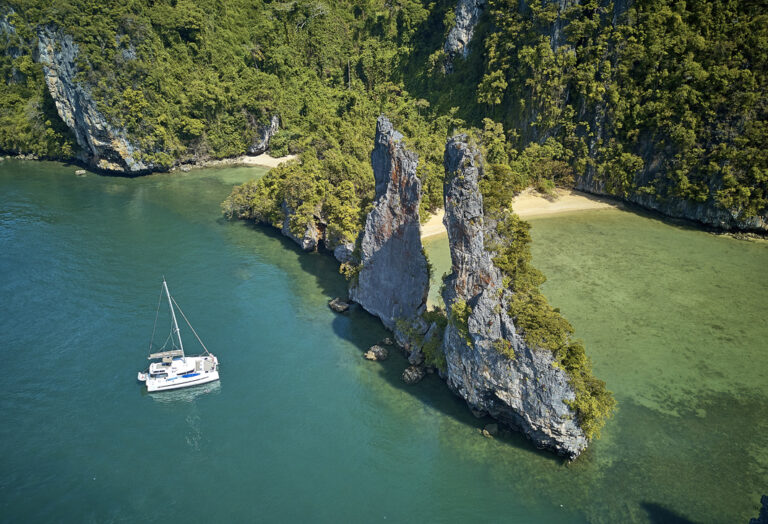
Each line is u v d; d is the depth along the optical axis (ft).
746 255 321.32
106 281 288.10
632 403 206.18
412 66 550.36
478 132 419.74
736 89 344.90
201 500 168.14
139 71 474.08
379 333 249.34
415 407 205.36
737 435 191.31
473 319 184.75
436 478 175.94
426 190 368.89
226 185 459.73
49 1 504.84
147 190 442.50
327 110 529.04
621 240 341.41
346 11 627.05
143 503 166.50
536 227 360.89
